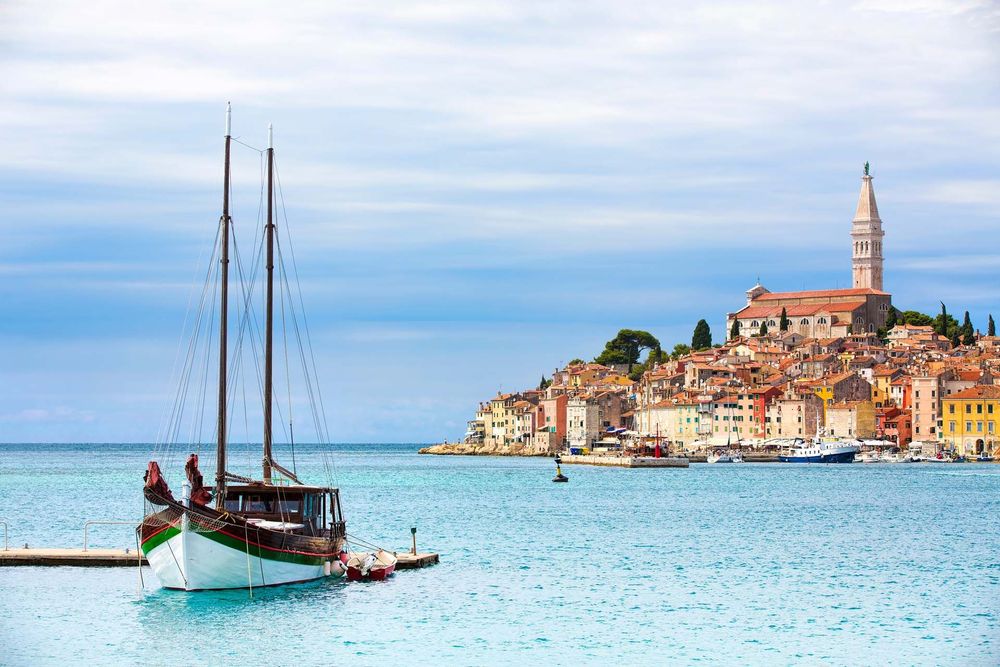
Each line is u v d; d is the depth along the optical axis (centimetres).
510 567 11288
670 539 14225
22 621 8375
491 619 8700
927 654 7812
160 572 8988
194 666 7350
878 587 10312
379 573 10231
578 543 13650
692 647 7950
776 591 10062
